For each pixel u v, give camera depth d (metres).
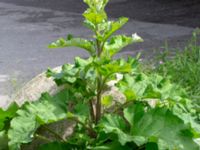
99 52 2.83
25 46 9.31
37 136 2.85
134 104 2.73
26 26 11.23
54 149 2.70
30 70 7.67
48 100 2.70
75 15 12.45
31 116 2.60
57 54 8.62
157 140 2.47
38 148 2.84
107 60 2.68
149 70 5.48
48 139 2.90
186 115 2.78
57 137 2.93
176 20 11.61
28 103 2.65
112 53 2.85
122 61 2.77
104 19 2.83
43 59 8.33
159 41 9.27
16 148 2.55
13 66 7.89
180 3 13.68
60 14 12.66
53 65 8.00
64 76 2.79
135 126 2.58
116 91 3.12
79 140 2.74
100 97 2.88
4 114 2.80
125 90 2.75
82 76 2.77
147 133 2.54
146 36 9.80
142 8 13.34
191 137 2.53
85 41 2.82
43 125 2.88
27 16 12.48
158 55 6.43
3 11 13.31
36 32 10.56
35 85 3.51
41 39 9.88
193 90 4.98
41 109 2.63
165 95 2.77
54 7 13.80
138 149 2.62
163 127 2.55
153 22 11.45
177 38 9.55
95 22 2.78
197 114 3.16
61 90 3.26
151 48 8.64
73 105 2.81
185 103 2.78
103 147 2.59
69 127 3.02
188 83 5.16
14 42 9.65
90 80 2.80
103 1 2.83
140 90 2.78
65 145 2.71
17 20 11.98
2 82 6.85
